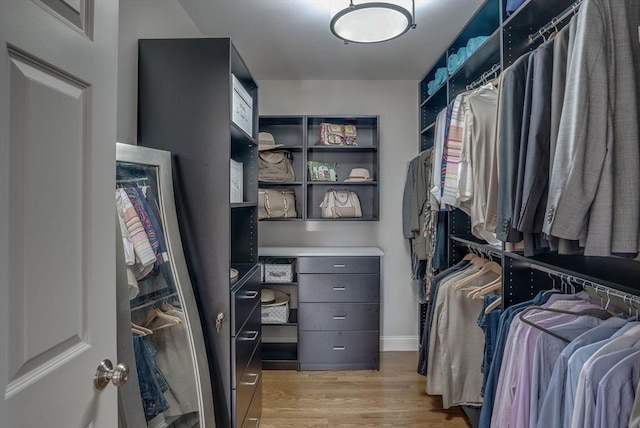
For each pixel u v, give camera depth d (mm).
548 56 1066
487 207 1434
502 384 1287
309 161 2996
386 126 3141
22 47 573
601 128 837
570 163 869
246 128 1896
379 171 2959
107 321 806
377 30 1810
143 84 1499
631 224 806
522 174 1131
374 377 2605
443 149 1807
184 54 1492
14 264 562
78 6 721
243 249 2184
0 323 535
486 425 1400
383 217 3143
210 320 1504
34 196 602
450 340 1981
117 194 1232
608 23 864
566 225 871
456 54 2205
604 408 869
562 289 1541
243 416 1678
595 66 853
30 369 592
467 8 2025
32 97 596
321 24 2215
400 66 2850
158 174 1396
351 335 2715
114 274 835
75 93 709
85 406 725
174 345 1392
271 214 2816
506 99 1233
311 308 2705
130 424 1056
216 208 1482
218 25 2219
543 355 1143
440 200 1864
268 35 2350
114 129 839
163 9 1805
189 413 1365
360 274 2699
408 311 3146
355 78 3098
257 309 2039
